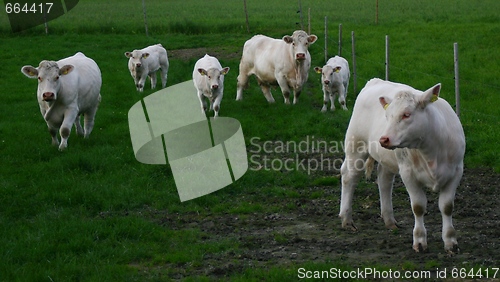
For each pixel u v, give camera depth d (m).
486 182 12.19
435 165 8.27
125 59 27.88
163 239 9.62
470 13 41.19
